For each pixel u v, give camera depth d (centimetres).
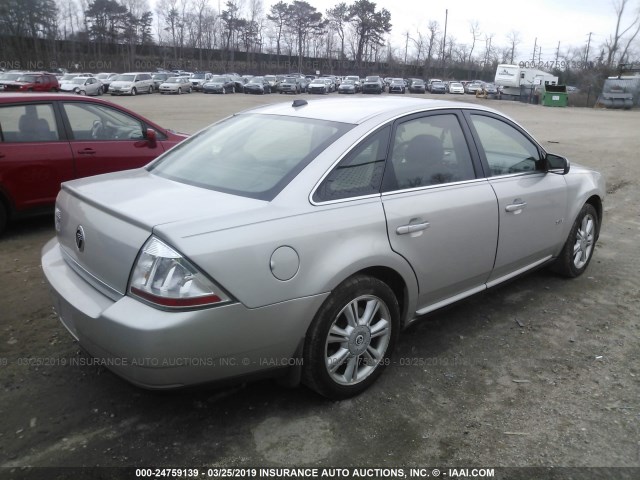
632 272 528
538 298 461
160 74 4797
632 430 291
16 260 529
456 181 362
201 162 342
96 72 6800
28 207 601
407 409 306
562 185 449
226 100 3641
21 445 271
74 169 622
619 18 6675
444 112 371
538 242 432
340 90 5050
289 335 275
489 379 338
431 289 348
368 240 299
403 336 391
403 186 329
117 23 8031
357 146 314
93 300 268
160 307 242
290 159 309
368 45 10019
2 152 573
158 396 312
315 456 268
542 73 5425
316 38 10094
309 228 277
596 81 5428
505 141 412
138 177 340
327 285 280
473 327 407
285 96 4516
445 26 9138
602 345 383
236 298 252
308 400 312
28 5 6700
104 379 328
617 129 2228
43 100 609
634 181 1012
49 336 378
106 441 275
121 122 673
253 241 258
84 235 286
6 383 322
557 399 318
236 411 301
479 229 366
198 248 244
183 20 8938
